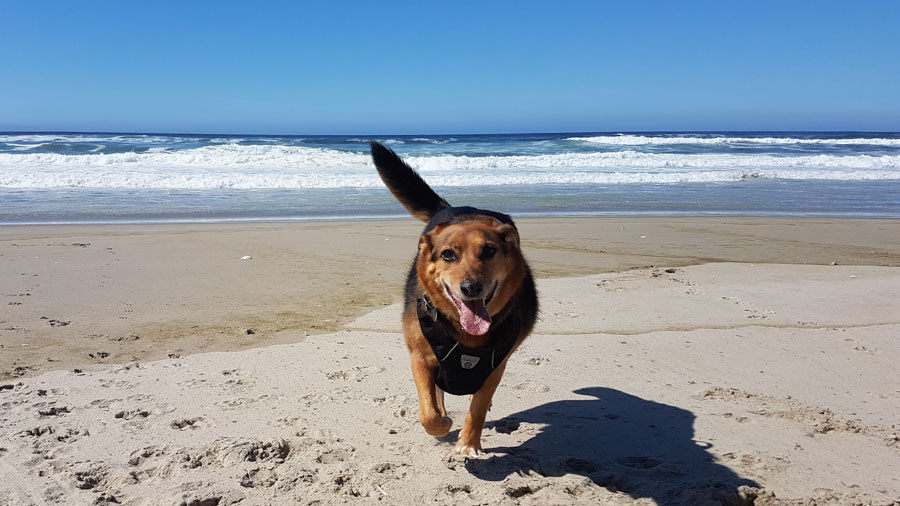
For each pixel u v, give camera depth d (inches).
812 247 443.8
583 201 679.1
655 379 206.2
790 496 135.9
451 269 142.3
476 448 157.4
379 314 275.6
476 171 970.1
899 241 470.6
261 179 785.6
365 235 462.3
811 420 174.9
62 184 727.7
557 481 142.4
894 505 132.2
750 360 223.6
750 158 1208.2
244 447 153.5
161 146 1354.6
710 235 484.7
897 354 229.9
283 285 322.7
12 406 177.8
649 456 155.6
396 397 189.2
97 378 200.5
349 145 1638.8
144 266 355.9
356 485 140.3
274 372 208.2
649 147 1621.6
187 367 211.8
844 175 968.3
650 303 294.5
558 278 343.9
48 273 333.1
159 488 136.9
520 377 207.2
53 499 131.3
